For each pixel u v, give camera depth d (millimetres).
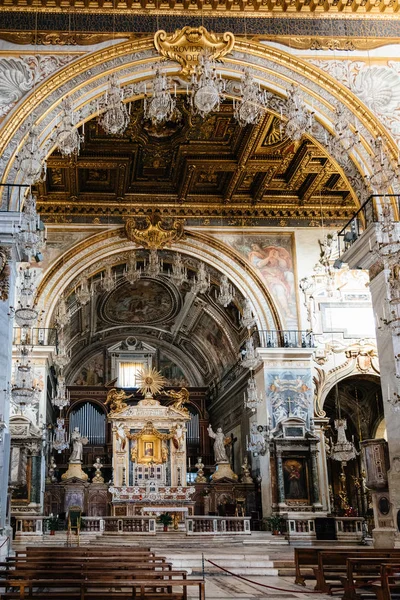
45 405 23469
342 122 14773
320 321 25438
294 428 24172
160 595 9281
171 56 16750
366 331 25562
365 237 16109
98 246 25016
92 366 36281
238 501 26562
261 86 17000
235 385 29375
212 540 21531
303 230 26031
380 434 30859
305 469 24016
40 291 24297
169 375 36812
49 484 27953
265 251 25781
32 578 9234
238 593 11414
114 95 12930
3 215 14914
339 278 25828
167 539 21562
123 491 27547
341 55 17297
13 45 16531
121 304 32344
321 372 25219
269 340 25062
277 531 22922
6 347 14680
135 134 21219
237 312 27516
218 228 25703
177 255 25625
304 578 13203
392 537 14906
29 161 13305
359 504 29797
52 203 24922
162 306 32656
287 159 23109
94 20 16891
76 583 8547
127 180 24094
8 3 16750
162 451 30062
